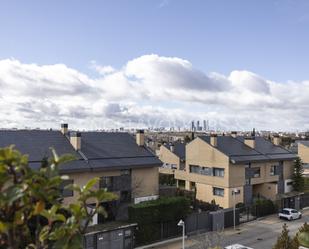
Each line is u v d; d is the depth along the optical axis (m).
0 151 2.59
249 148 42.41
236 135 46.94
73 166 27.86
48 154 28.16
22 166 2.70
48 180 2.75
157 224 27.52
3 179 2.63
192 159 42.06
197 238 28.38
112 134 35.62
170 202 28.27
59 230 2.96
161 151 51.53
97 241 23.34
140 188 32.47
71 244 2.93
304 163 59.19
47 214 3.01
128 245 25.16
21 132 30.05
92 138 33.53
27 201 2.74
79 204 3.07
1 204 2.53
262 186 42.16
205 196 40.19
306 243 10.84
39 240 2.99
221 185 38.28
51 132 31.73
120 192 31.12
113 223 26.12
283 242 11.84
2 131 29.25
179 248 25.92
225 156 37.91
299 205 41.19
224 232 30.31
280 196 40.09
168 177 47.59
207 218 30.64
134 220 26.34
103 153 31.66
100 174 30.00
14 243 2.76
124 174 31.61
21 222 2.74
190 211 30.08
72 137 30.88
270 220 35.12
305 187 46.38
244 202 38.84
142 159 33.03
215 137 39.75
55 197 3.04
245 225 33.06
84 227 3.10
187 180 42.72
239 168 38.69
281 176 43.94
